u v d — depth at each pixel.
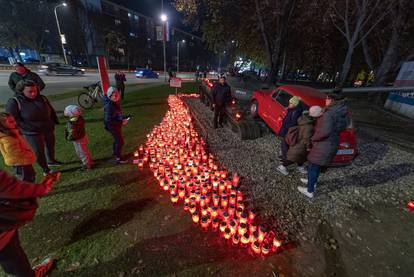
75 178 3.77
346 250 2.58
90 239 2.50
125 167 4.26
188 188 3.48
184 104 10.38
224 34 15.16
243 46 17.05
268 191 3.72
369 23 13.37
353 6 12.10
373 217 3.22
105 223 2.76
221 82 6.50
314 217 3.14
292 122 4.04
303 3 11.35
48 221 2.74
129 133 6.32
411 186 4.12
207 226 2.75
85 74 27.23
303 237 2.74
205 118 8.21
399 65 13.09
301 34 15.84
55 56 39.91
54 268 2.12
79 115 3.61
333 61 23.06
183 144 5.42
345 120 3.03
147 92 14.73
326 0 11.12
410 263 2.44
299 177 4.23
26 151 2.57
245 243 2.53
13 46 33.84
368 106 12.95
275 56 12.42
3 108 7.97
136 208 3.09
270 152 5.32
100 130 6.37
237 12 13.11
